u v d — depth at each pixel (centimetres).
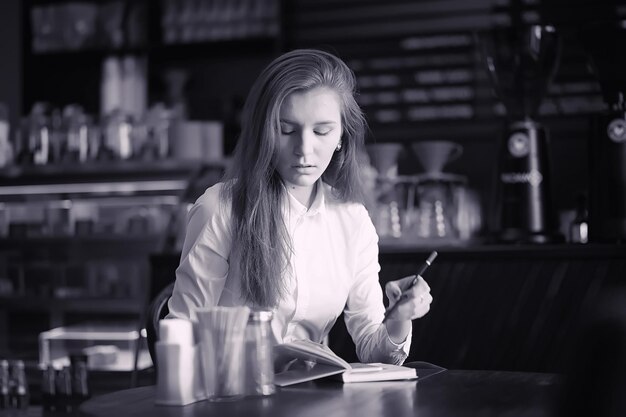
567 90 422
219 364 152
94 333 405
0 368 385
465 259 300
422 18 452
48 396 378
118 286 423
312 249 202
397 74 454
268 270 188
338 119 184
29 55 501
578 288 286
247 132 189
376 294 211
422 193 363
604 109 308
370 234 212
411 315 178
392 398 153
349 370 172
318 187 204
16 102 505
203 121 459
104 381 384
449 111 445
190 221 197
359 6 462
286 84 179
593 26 300
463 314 298
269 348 159
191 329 152
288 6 473
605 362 90
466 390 161
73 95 520
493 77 327
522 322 292
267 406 147
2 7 508
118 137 442
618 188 294
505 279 295
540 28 316
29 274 435
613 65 300
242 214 189
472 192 410
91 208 440
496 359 293
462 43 445
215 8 476
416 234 356
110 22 487
